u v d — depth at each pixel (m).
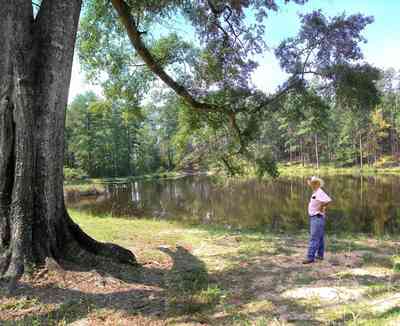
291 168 64.25
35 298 4.66
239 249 8.42
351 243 9.00
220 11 11.04
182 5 10.71
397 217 15.98
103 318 4.20
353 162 65.06
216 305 4.63
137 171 67.56
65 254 5.88
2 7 5.54
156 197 28.20
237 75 12.37
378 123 61.00
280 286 5.35
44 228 5.67
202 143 15.37
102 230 10.97
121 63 13.00
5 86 5.58
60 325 4.01
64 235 6.01
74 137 60.88
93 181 51.72
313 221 6.84
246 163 14.77
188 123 13.67
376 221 15.14
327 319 3.91
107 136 61.00
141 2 9.96
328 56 11.34
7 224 5.51
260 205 20.97
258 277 5.95
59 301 4.63
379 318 3.73
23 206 5.50
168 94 13.69
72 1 6.02
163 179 55.41
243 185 34.03
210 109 12.15
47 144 5.82
